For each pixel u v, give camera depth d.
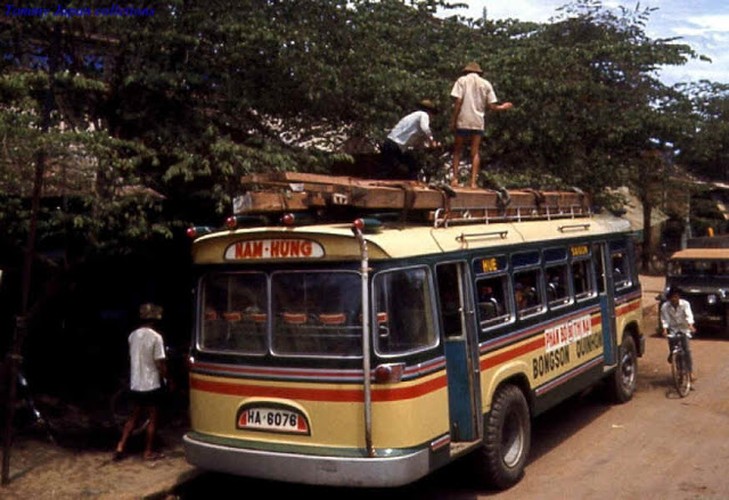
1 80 7.66
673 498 7.57
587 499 7.58
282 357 6.85
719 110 22.23
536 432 10.24
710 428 10.23
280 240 6.89
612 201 14.49
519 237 8.76
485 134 12.52
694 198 33.19
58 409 9.91
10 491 7.30
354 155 12.33
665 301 12.67
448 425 7.09
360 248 6.53
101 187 8.09
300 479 6.60
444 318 7.41
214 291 7.39
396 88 10.95
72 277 9.98
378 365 6.49
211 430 7.27
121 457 8.39
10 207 8.09
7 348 11.34
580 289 10.41
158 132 9.04
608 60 14.47
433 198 7.59
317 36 9.97
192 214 10.12
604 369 10.88
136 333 8.49
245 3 9.52
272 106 9.96
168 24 9.09
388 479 6.36
